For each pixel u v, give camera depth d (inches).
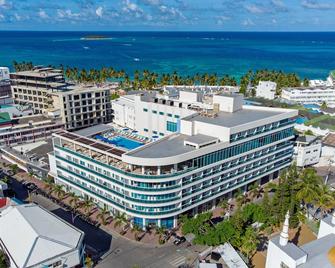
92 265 3595.0
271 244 3120.1
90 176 4537.4
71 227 3646.7
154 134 6038.4
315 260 2957.7
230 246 3668.8
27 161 5777.6
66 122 7377.0
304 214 4421.8
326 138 6550.2
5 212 3853.3
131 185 3956.7
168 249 3878.0
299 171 5477.4
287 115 5128.0
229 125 4463.6
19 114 7564.0
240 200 4729.3
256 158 4886.8
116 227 4266.7
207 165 4215.1
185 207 4188.0
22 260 3137.3
